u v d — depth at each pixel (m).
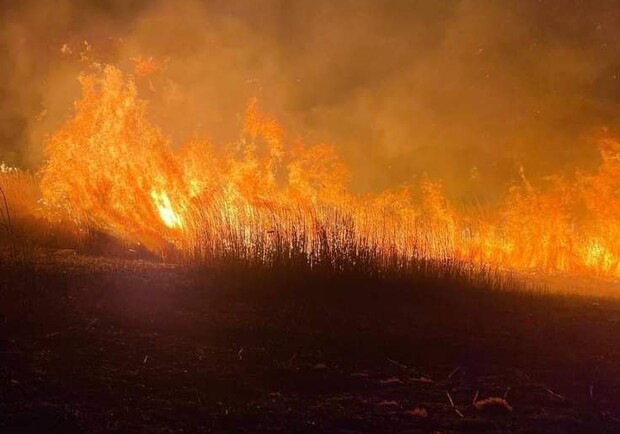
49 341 6.28
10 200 12.48
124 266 9.60
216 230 10.23
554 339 7.58
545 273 12.19
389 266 9.58
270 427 4.91
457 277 9.79
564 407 5.62
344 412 5.26
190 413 5.05
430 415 5.30
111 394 5.27
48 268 9.02
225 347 6.61
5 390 5.15
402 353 6.85
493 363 6.69
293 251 9.48
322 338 7.13
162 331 6.91
